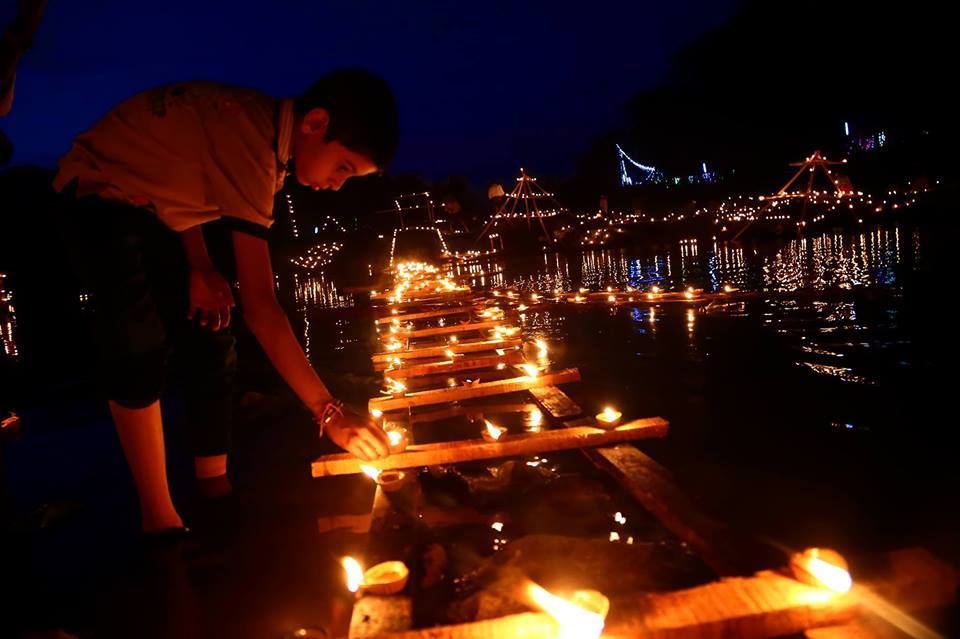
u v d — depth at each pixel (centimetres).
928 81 1819
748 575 168
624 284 1061
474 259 2020
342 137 221
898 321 524
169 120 223
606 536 218
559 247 2064
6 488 253
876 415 307
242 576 210
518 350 529
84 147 229
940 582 155
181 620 185
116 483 313
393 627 154
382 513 229
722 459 271
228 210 224
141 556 229
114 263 226
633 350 520
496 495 255
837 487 236
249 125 222
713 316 650
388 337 668
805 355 441
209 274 262
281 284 1670
